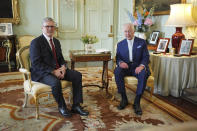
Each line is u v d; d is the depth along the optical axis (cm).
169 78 283
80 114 222
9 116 214
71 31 539
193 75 280
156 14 376
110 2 558
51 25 216
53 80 206
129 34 248
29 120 206
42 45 216
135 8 456
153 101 264
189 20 275
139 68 239
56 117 214
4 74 400
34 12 496
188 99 242
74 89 225
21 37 477
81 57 254
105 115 221
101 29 568
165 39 317
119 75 242
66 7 521
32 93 205
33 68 220
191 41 284
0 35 452
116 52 271
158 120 209
